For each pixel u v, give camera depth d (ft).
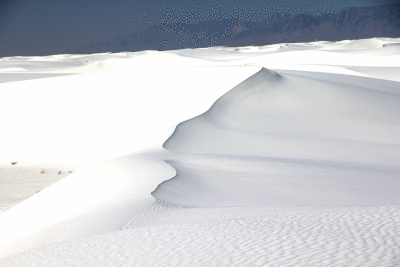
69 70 300.20
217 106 88.58
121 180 41.86
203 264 17.84
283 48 418.31
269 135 74.23
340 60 249.14
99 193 39.09
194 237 22.21
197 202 34.76
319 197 38.37
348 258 16.80
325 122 84.43
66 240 25.94
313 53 259.19
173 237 22.58
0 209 49.80
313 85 105.40
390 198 38.27
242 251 19.15
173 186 38.47
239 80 102.12
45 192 43.65
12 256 23.70
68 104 100.07
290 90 100.89
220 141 68.28
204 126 76.38
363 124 83.87
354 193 40.14
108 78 115.65
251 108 89.40
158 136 68.44
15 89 110.42
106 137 81.92
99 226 27.89
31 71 297.12
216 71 112.06
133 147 65.05
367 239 19.11
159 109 91.50
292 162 55.31
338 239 19.49
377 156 64.54
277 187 41.93
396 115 89.30
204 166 49.83
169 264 18.30
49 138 84.79
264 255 18.28
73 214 34.40
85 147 79.05
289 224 23.17
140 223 27.30
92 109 96.43
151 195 34.14
